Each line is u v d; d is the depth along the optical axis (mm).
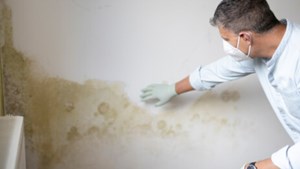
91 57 1613
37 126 1634
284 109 1372
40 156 1678
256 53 1229
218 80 1566
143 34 1656
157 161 1887
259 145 2062
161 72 1739
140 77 1715
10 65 1519
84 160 1753
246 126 1994
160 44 1696
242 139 2016
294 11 1874
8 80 1534
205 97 1869
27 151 1651
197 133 1916
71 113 1667
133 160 1842
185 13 1688
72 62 1595
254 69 1447
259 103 1966
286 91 1244
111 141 1772
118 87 1698
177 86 1667
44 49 1543
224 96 1899
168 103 1806
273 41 1166
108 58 1639
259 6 1114
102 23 1583
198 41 1751
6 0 1445
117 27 1609
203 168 1990
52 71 1581
